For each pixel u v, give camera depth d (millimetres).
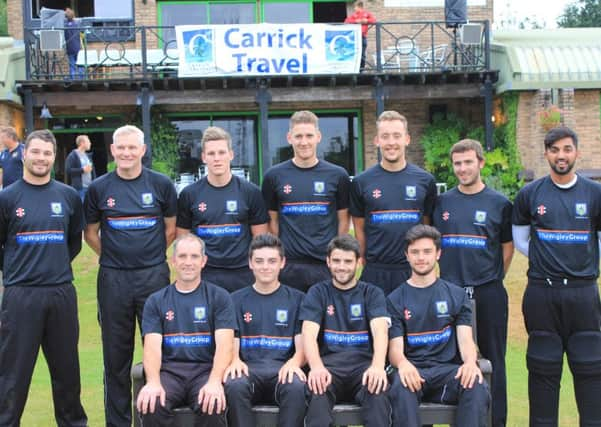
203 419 4742
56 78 15617
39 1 17312
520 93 15297
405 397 4773
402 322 5195
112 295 5562
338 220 6031
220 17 17578
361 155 17516
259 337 5273
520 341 8836
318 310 5207
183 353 5086
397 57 16906
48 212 5379
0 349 5383
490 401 4852
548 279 5254
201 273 5762
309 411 4789
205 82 14914
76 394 5598
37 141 5297
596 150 15617
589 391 5234
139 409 4738
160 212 5691
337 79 15141
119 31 17109
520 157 15375
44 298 5348
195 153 17438
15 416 5336
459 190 5770
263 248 5219
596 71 15164
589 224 5223
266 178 5973
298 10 17750
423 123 17297
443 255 5727
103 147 17203
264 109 15062
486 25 15141
